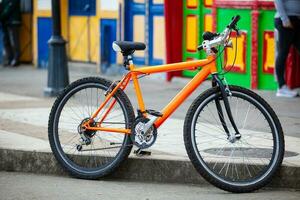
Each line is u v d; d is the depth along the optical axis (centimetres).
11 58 1758
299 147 782
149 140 705
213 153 733
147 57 1441
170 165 719
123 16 1483
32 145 786
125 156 711
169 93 1248
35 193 674
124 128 712
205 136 787
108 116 724
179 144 798
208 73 696
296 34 1142
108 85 718
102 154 727
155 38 1425
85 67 1588
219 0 1280
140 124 704
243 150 741
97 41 1559
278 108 1056
